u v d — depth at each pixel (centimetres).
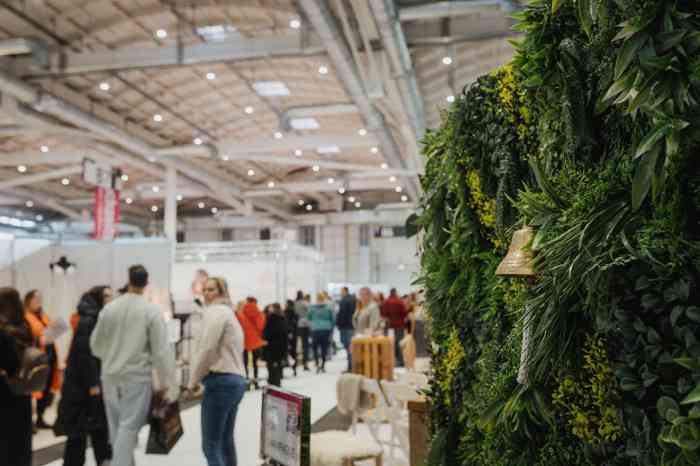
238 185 2159
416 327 838
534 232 137
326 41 839
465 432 194
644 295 115
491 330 178
